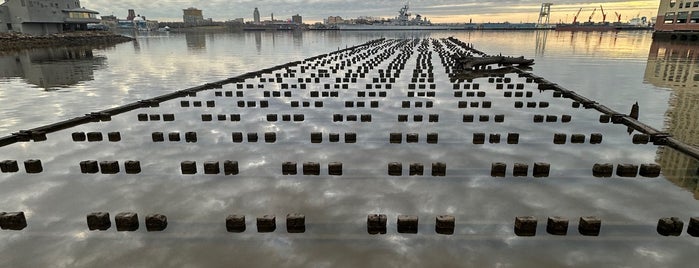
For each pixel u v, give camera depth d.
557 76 21.73
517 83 19.52
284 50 48.84
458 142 9.73
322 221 5.74
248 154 8.88
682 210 5.98
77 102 15.38
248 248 5.05
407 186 6.99
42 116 13.01
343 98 15.84
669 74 22.34
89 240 5.25
